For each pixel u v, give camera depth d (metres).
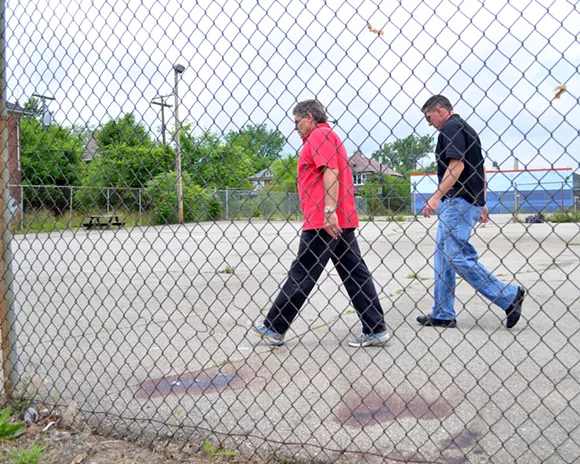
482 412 2.41
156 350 3.53
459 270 3.70
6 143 2.74
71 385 2.92
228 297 5.52
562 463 1.95
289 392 2.73
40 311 4.99
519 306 3.69
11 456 2.20
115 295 5.75
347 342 3.62
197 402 2.64
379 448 2.12
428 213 2.80
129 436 2.35
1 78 2.73
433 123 2.77
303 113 3.16
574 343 3.41
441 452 2.06
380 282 6.30
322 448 2.10
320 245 3.34
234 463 2.10
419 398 2.60
